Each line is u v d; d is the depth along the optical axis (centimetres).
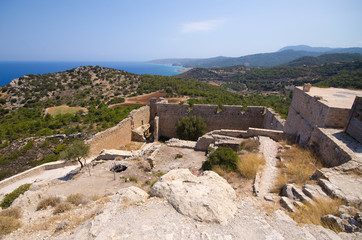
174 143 2095
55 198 1052
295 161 1105
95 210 739
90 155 1952
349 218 561
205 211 583
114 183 1340
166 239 491
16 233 721
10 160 2658
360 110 1041
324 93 1666
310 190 734
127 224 549
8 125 4500
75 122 4844
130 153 1986
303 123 1509
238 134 1884
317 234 524
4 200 1334
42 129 4019
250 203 698
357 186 730
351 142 1024
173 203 630
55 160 2573
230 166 1107
